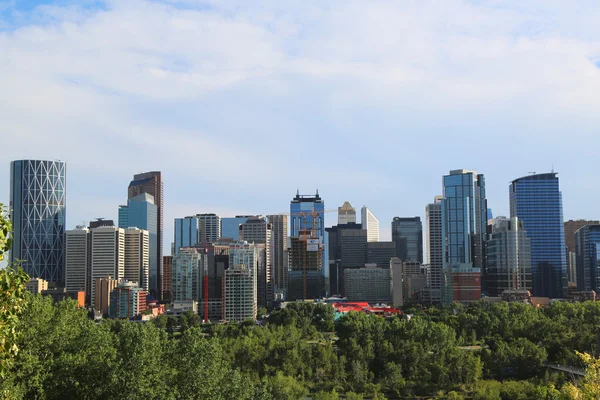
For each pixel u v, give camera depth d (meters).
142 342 162.00
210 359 174.25
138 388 145.62
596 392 95.81
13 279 64.00
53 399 150.12
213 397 164.25
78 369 155.50
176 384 163.00
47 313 174.38
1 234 62.44
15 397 123.69
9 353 66.50
